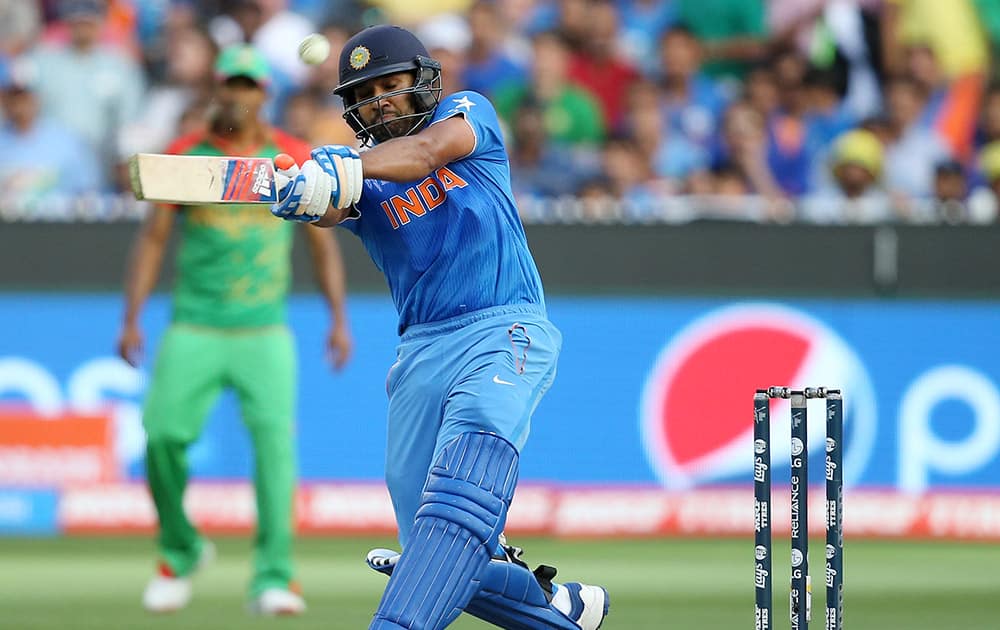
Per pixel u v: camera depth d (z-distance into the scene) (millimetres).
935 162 42812
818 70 43531
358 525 34312
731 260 34250
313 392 34094
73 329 34031
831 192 42625
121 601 25375
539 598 15555
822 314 34250
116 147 42125
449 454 13758
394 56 14133
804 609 14047
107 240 33906
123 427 34188
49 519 34406
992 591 27031
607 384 34344
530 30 44531
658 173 42031
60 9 42969
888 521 34438
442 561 13367
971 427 34312
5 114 41406
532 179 41250
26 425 34188
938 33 44625
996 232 34156
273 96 42625
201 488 34000
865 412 34312
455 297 14375
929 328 34250
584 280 34219
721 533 34375
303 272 33938
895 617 23828
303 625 22672
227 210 23656
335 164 12859
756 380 34344
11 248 33781
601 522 34312
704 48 45031
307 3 44375
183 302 24031
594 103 42938
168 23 43344
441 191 14234
